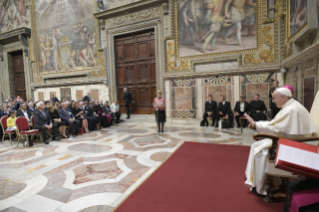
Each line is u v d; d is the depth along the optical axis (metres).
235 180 3.09
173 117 9.45
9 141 6.32
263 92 7.76
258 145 2.71
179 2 8.94
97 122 7.86
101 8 10.94
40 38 13.35
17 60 15.09
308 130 2.38
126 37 10.88
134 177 3.34
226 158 4.07
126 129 7.71
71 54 12.35
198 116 8.95
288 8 6.21
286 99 2.53
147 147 5.12
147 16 9.84
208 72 8.52
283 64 6.77
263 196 2.62
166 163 3.92
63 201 2.67
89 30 11.56
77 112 7.23
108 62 11.12
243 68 7.95
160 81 9.90
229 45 8.26
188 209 2.37
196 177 3.24
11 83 15.26
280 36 7.23
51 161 4.27
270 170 2.39
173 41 9.20
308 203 1.63
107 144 5.55
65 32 12.38
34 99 14.10
